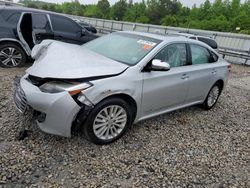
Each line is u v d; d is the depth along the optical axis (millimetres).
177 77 4062
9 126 3582
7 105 4254
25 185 2572
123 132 3572
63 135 3037
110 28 25188
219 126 4633
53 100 2906
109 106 3268
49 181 2664
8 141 3236
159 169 3102
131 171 2994
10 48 6504
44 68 3213
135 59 3650
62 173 2805
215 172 3207
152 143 3664
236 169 3338
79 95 2965
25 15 6418
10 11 6477
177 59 4176
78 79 3006
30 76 3295
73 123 3064
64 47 3680
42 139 3348
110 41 4285
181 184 2900
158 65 3521
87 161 3055
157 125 4258
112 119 3373
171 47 4039
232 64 14812
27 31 6578
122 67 3426
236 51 15430
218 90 5410
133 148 3463
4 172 2695
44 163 2920
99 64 3336
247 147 3965
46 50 3703
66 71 3070
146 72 3588
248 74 11414
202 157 3498
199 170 3199
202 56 4797
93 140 3297
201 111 5258
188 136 4047
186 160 3371
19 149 3100
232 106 5930
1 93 4766
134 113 3615
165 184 2861
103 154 3230
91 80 3070
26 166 2830
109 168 2988
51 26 6984
